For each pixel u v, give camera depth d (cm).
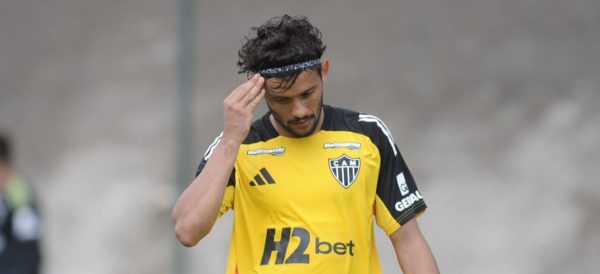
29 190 2541
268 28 1063
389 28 4344
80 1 5331
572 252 3453
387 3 4444
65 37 5172
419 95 4075
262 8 4688
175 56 4797
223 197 1074
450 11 4312
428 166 3819
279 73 1032
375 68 4219
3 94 5009
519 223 3562
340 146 1099
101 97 4775
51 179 4484
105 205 4238
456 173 3762
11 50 5216
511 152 3772
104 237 4125
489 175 3722
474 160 3788
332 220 1075
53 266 4109
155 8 5128
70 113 4775
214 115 4247
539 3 4209
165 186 4191
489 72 4062
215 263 3675
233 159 1065
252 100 1065
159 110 4591
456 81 4081
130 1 5228
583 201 3550
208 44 4606
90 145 4562
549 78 3966
